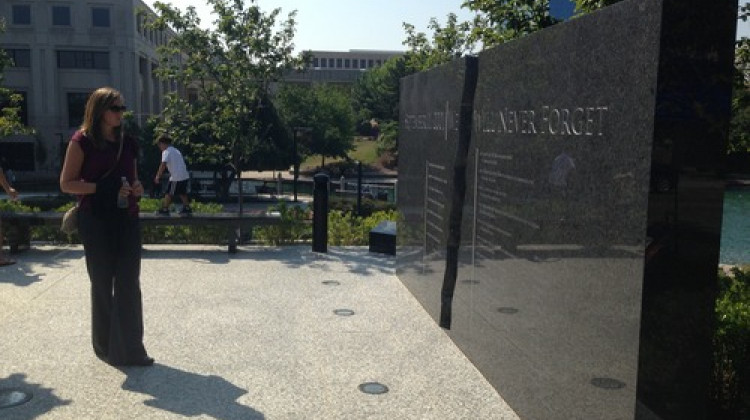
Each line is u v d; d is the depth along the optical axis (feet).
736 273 20.65
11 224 30.91
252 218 32.81
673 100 9.81
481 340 16.53
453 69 19.26
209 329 19.58
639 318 10.09
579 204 11.91
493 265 15.87
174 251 32.78
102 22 198.49
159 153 140.97
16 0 192.13
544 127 13.28
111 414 13.67
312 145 209.97
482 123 16.85
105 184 15.80
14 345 17.88
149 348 17.85
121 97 15.89
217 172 136.98
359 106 331.98
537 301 13.48
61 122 199.00
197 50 51.67
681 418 10.38
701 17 9.77
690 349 10.30
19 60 195.11
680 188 10.03
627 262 10.44
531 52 13.93
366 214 87.56
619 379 10.61
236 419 13.56
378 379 15.94
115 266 16.29
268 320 20.59
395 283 25.90
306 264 29.63
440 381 15.92
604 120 11.12
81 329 19.33
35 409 13.85
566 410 12.25
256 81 52.49
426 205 22.25
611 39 10.93
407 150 25.43
